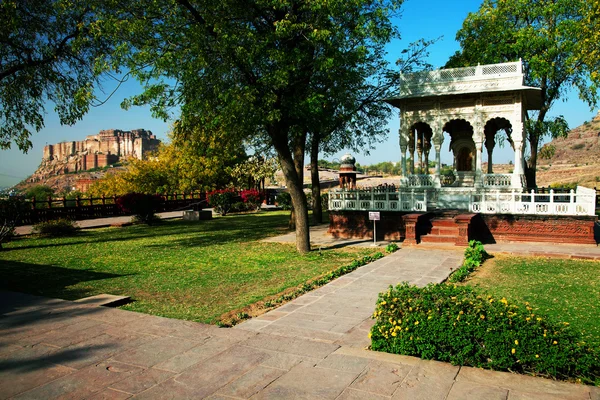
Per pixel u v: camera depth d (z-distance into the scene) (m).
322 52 11.88
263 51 11.09
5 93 15.44
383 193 15.88
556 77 20.53
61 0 13.34
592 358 4.00
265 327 6.06
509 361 4.14
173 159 41.44
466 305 4.75
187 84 11.20
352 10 12.26
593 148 97.69
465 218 12.74
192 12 11.36
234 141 14.35
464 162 20.41
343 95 14.29
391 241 14.61
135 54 11.22
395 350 4.71
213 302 7.54
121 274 10.09
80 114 16.00
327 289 8.27
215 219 25.95
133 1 11.51
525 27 20.67
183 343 5.13
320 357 4.61
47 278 9.67
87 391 3.90
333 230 16.23
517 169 15.48
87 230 20.50
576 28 18.05
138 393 3.85
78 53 14.95
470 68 15.83
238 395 3.76
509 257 11.47
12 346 5.09
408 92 16.78
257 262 11.37
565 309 6.66
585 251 11.50
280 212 31.20
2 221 15.82
